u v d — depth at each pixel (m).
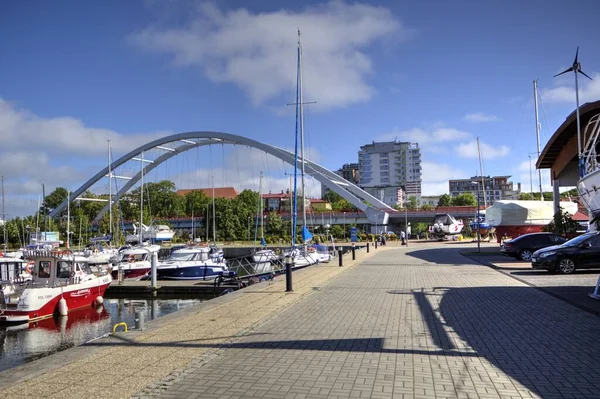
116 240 69.50
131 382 6.23
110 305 24.42
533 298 13.12
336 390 5.81
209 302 13.34
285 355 7.52
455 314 10.88
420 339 8.46
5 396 5.70
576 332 8.82
